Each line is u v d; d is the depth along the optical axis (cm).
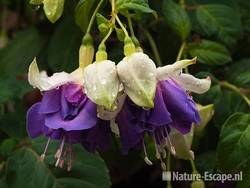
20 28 59
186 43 44
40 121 34
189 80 33
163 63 47
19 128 44
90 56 35
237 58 49
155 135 33
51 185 40
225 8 45
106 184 40
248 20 48
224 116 43
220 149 39
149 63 31
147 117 31
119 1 35
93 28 45
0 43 56
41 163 41
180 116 32
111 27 35
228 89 44
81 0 38
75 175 40
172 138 37
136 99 31
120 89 32
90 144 33
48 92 33
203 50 44
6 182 41
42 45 53
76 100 32
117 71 31
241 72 45
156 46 48
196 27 45
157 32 47
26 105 54
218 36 45
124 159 50
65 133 32
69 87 32
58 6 36
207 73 43
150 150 41
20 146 43
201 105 42
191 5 46
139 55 31
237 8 47
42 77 33
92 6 39
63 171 41
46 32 53
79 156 41
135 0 35
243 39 48
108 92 31
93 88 31
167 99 32
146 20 47
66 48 48
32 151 42
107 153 49
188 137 38
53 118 32
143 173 58
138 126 32
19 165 41
